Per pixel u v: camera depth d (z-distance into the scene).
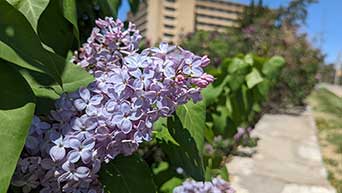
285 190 0.87
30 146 0.18
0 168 0.15
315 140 1.46
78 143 0.18
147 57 0.21
